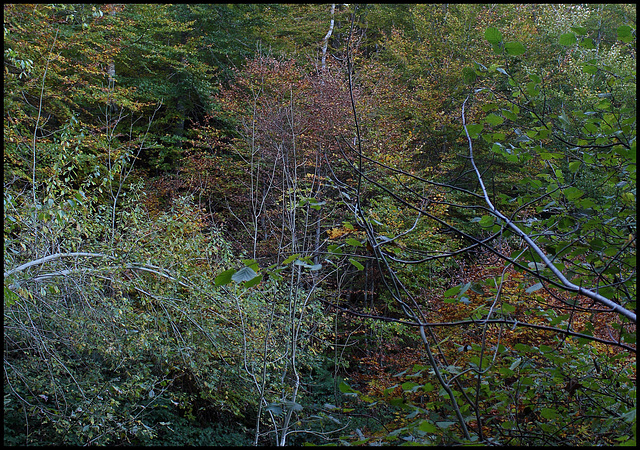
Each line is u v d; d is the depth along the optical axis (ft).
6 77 28.32
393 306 30.73
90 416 19.44
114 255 20.59
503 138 8.07
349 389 6.81
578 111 8.60
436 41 50.29
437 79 45.75
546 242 8.33
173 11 50.37
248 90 41.32
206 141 43.55
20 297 18.34
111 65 42.83
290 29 52.47
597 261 8.27
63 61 30.78
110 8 39.40
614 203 8.64
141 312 21.47
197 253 22.91
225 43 50.75
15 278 16.19
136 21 44.32
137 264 20.79
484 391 8.37
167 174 42.57
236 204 40.93
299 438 23.48
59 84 37.29
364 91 38.73
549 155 8.16
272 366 24.66
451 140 43.62
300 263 5.42
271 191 34.71
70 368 21.56
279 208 33.06
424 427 5.53
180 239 21.95
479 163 39.06
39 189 24.90
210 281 22.33
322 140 29.91
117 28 39.01
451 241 32.48
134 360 22.74
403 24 61.21
